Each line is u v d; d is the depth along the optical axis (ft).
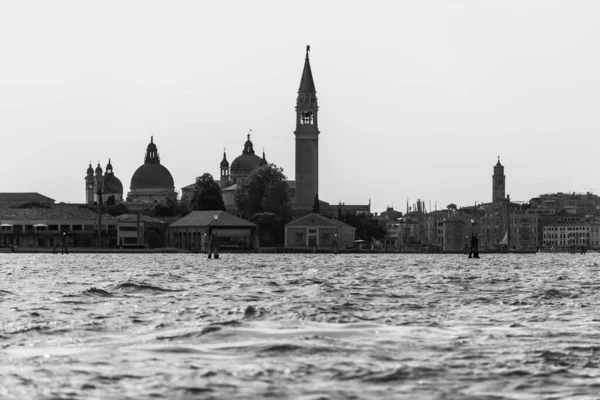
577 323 230.27
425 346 184.75
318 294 337.52
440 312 261.03
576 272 590.55
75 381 149.18
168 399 138.31
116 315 248.32
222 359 168.96
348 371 158.10
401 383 149.69
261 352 176.35
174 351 177.68
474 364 165.07
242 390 143.84
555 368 161.68
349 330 210.18
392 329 213.05
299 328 214.28
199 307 272.51
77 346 186.29
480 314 255.29
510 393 143.33
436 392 143.74
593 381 151.74
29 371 157.28
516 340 193.67
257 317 241.96
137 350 179.01
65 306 277.85
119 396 139.64
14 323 226.99
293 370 158.40
